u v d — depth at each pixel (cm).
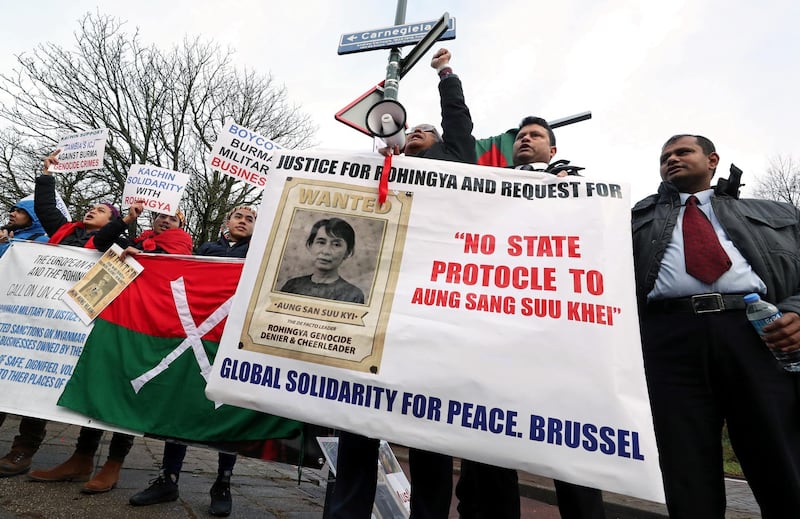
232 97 1670
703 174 212
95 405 265
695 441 179
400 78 430
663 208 216
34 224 436
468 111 238
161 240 357
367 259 174
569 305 156
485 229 174
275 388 160
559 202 175
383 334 161
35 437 305
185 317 278
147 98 1572
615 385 143
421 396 152
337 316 165
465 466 252
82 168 384
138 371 271
